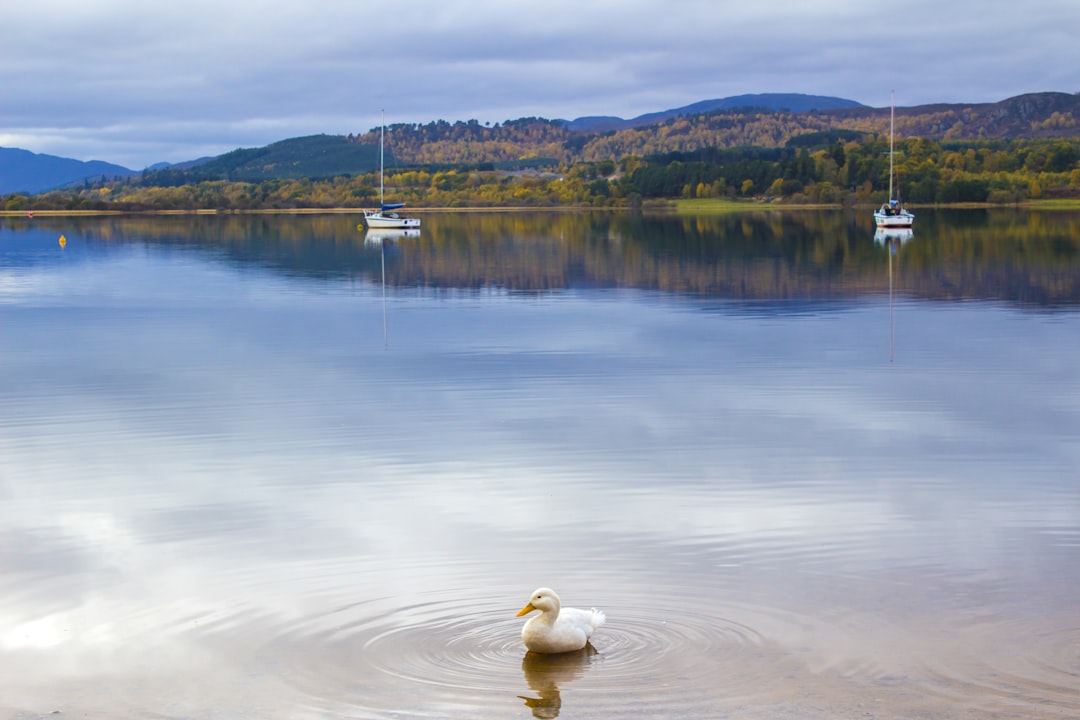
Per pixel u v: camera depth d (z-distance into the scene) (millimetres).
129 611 13078
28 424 23125
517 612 12789
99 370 29516
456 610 12930
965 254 67812
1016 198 165750
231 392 26219
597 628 12297
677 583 13617
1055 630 12102
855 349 31281
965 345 31750
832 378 26922
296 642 12141
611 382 26781
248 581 14000
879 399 24422
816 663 11367
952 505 16734
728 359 29844
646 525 15922
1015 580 13594
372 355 31438
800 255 69938
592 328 36469
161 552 15203
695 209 185875
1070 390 25156
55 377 28484
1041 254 66562
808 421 22391
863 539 15195
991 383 26125
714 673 11148
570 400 24719
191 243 94625
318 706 10695
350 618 12742
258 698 10883
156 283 55469
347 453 20375
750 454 19859
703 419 22641
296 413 23828
